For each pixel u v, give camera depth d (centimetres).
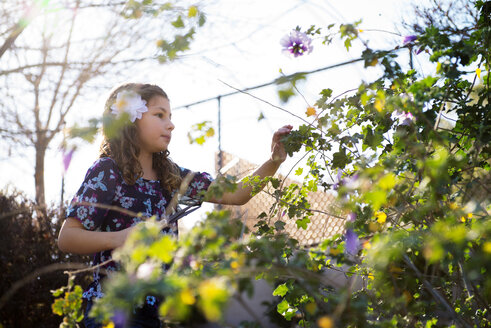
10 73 382
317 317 133
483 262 119
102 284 167
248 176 194
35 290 444
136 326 155
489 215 135
